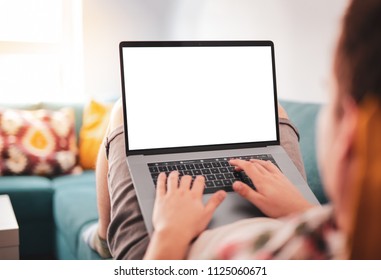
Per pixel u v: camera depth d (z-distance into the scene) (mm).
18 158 2855
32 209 2641
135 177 916
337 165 391
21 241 2648
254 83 1104
